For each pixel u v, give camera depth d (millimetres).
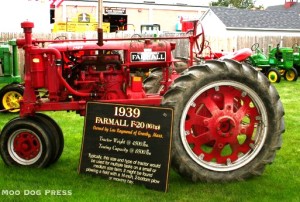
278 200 4062
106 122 4371
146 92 6301
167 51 5480
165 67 5582
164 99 4258
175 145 4227
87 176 4453
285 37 20250
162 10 38938
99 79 5211
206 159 4457
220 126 4422
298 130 7195
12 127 4824
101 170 4406
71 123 7488
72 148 5809
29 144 4855
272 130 4426
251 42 19578
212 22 32375
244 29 31203
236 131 4445
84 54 5219
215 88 4305
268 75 15453
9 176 4598
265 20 32250
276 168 5035
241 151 4547
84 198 4020
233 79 4293
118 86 5277
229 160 4441
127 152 4293
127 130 4285
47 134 4809
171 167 4371
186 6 39875
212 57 9125
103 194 4086
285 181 4570
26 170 4758
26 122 4805
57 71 4941
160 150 4172
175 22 39562
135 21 38062
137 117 4250
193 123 4402
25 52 4980
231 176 4406
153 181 4195
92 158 4434
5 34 14680
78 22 21578
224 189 4270
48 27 19984
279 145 4457
